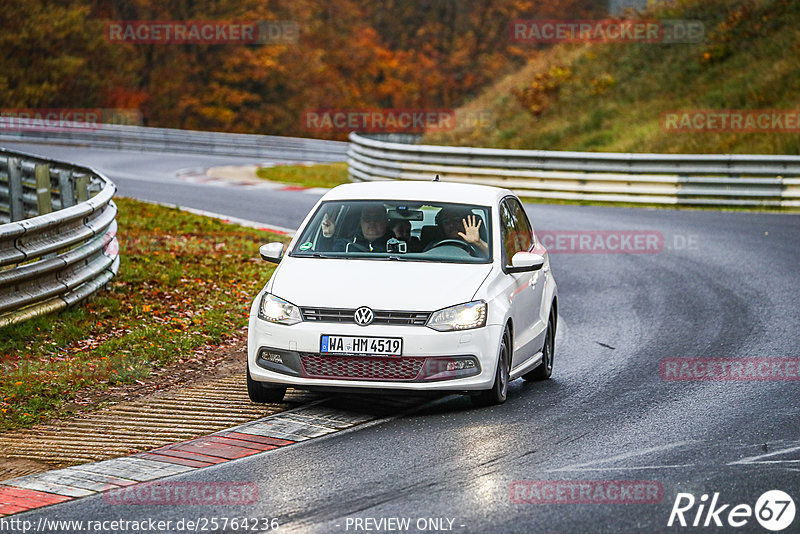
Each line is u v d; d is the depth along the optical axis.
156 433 26.38
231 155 172.50
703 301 47.44
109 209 46.12
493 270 29.73
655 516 19.91
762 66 129.00
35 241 36.72
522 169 99.06
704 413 28.19
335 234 31.02
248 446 25.14
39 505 20.83
